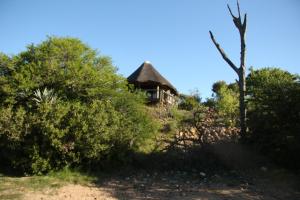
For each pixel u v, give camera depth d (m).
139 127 13.35
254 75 17.22
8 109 11.84
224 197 9.46
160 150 13.40
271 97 12.67
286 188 10.10
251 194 9.67
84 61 14.38
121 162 12.88
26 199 9.25
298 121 12.03
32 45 14.00
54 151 11.80
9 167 12.59
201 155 12.98
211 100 20.39
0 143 11.98
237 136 14.07
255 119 13.00
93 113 12.26
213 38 15.16
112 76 14.26
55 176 11.55
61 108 11.88
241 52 14.58
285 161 12.16
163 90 29.05
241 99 14.17
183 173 12.32
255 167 12.42
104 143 12.25
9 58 13.57
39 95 12.34
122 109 13.69
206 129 14.51
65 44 13.80
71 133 11.88
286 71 17.48
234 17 14.70
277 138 11.96
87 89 13.55
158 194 9.88
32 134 11.80
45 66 13.16
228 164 12.62
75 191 10.13
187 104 18.17
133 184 11.07
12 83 12.75
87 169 12.33
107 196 9.68
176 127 16.33
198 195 9.72
